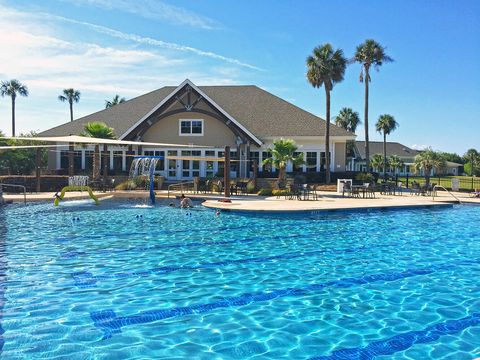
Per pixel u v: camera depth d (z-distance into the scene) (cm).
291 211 1995
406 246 1370
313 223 1836
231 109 4122
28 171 4472
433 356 608
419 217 2059
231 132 3812
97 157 3219
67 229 1599
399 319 743
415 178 6981
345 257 1209
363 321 733
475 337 672
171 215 2006
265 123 3909
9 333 663
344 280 979
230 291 889
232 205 2203
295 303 820
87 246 1303
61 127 4109
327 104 3528
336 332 687
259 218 1952
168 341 646
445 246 1376
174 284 930
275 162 3028
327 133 3534
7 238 1416
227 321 727
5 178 2903
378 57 4519
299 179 3553
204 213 2073
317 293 883
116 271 1023
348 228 1719
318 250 1300
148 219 1878
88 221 1805
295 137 3734
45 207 2253
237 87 4472
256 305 806
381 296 867
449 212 2250
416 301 838
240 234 1551
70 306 783
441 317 755
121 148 3866
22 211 2097
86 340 643
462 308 800
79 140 2500
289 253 1252
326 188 3384
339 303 822
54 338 648
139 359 589
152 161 2550
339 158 3791
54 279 948
